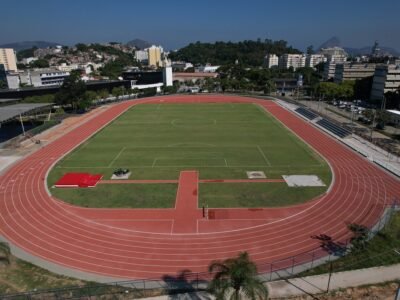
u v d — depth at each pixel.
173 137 74.19
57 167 55.56
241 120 92.94
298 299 25.69
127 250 32.72
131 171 53.19
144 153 62.59
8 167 55.75
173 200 43.03
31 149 66.25
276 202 42.25
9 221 38.41
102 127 85.69
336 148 64.94
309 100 133.88
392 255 31.05
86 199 43.59
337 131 76.38
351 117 93.94
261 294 21.16
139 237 34.88
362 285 27.16
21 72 196.88
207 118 96.00
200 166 55.16
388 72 114.62
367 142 68.31
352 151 62.75
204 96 146.00
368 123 86.69
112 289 27.14
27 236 35.25
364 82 128.88
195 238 34.59
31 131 79.69
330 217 38.53
